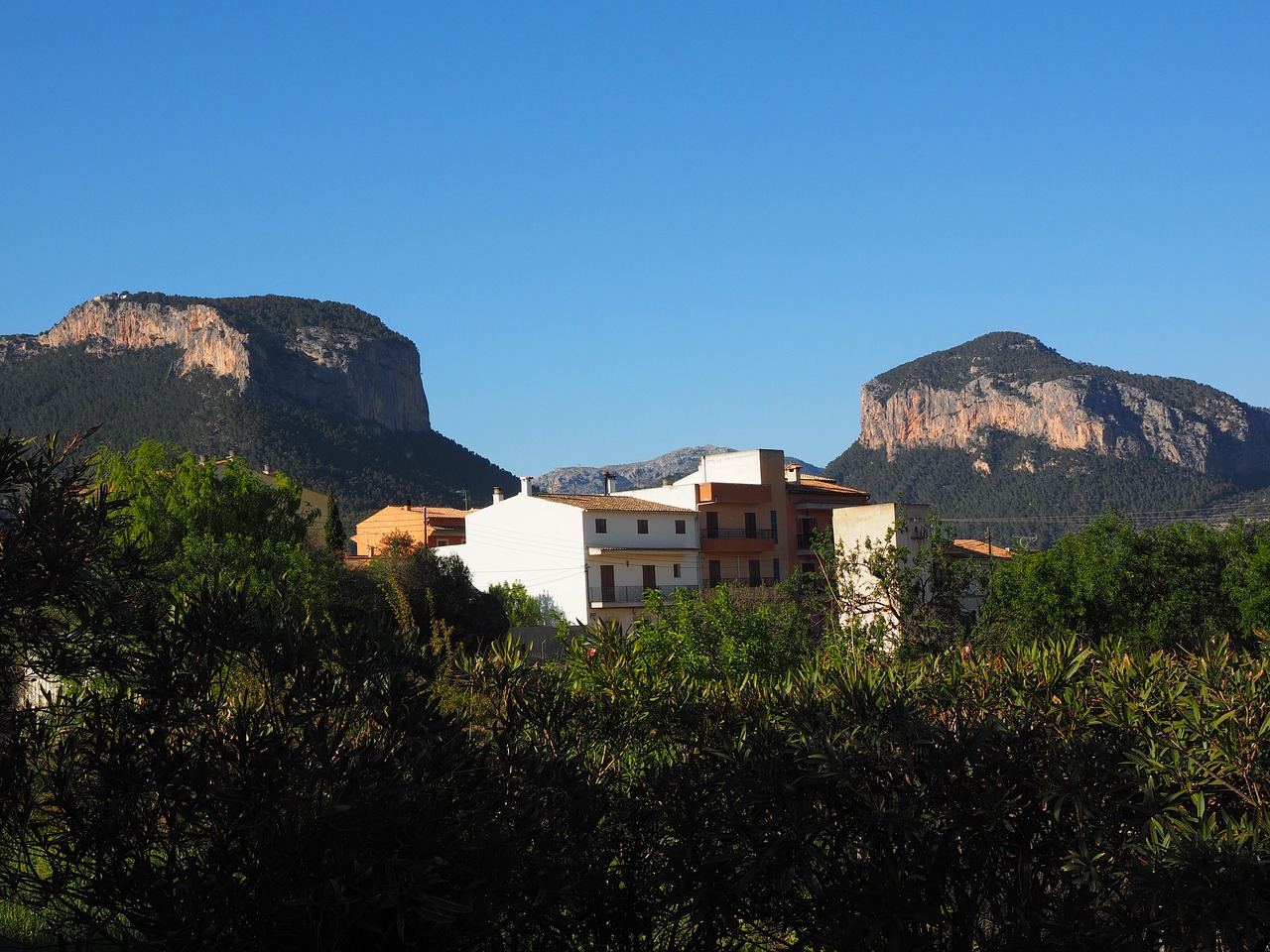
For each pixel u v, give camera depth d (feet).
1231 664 23.09
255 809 14.94
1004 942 18.84
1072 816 19.35
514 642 22.98
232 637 16.57
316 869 15.38
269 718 16.21
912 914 18.19
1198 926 16.44
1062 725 20.94
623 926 19.45
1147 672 22.72
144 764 15.71
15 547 15.71
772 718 20.56
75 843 15.71
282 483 137.39
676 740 21.36
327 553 130.41
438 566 130.93
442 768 16.28
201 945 14.90
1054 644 23.97
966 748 19.13
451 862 16.07
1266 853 16.83
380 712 16.33
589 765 20.06
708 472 220.64
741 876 18.76
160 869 15.70
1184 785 19.06
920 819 18.53
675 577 200.34
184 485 123.54
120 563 16.70
